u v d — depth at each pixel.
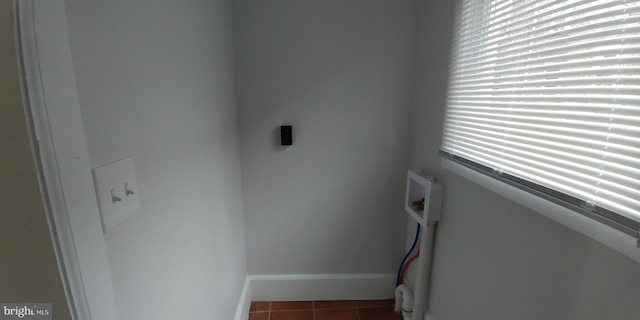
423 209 1.25
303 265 1.63
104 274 0.45
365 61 1.36
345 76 1.38
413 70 1.37
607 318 0.54
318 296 1.65
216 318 1.05
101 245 0.44
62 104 0.37
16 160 0.35
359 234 1.58
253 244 1.59
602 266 0.55
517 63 0.73
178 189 0.75
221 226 1.14
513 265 0.78
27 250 0.38
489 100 0.85
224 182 1.18
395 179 1.50
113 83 0.49
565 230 0.62
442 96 1.14
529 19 0.69
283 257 1.61
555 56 0.62
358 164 1.48
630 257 0.49
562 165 0.61
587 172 0.56
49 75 0.35
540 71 0.66
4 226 0.37
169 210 0.70
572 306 0.62
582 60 0.56
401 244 1.59
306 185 1.51
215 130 1.07
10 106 0.33
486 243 0.89
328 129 1.44
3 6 0.31
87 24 0.42
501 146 0.80
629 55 0.48
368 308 1.59
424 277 1.28
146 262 0.59
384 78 1.38
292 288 1.64
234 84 1.35
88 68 0.42
